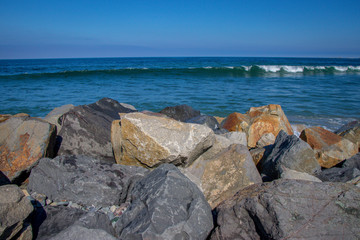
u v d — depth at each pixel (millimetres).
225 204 3344
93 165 4277
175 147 4367
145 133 4430
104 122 6387
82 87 20188
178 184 3398
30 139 4688
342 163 5926
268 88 20969
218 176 4492
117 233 3133
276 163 4781
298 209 2895
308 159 4652
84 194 3924
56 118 6637
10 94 16469
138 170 4355
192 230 2963
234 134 6176
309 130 6805
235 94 17672
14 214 2744
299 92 18969
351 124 8617
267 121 7664
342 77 32844
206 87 21016
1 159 4520
